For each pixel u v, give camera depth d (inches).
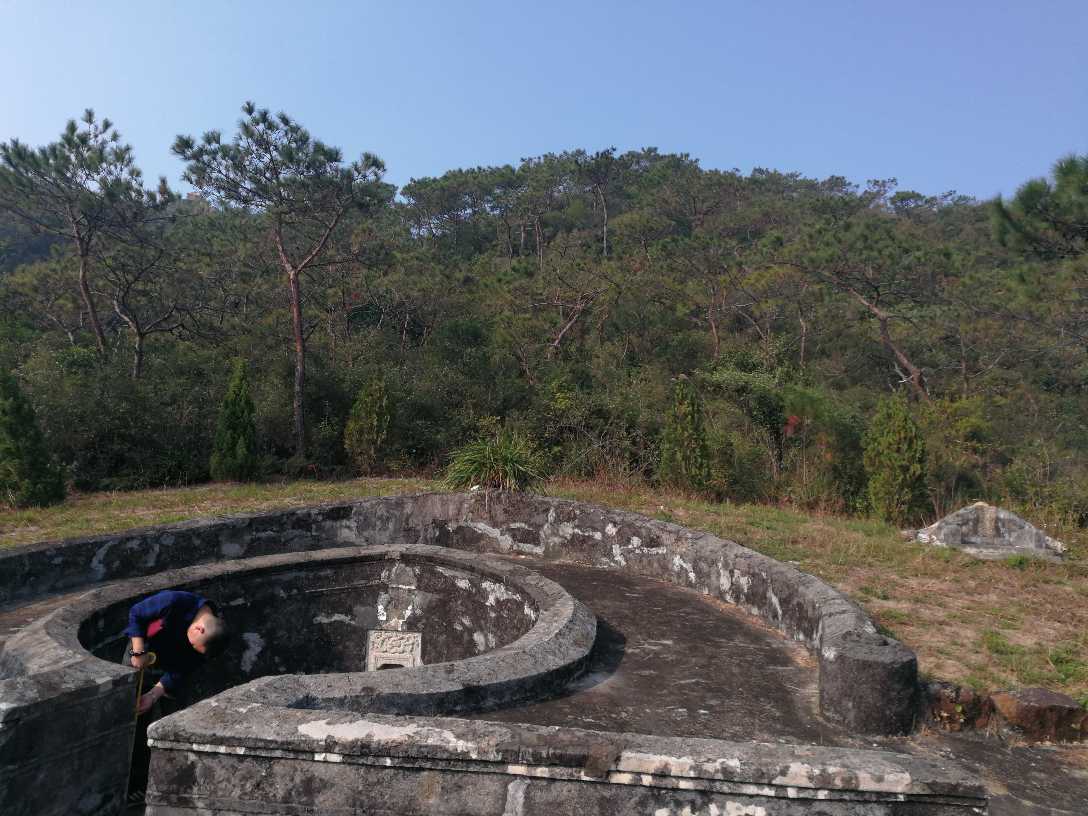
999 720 160.7
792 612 212.7
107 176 634.8
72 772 125.0
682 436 491.5
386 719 117.4
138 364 697.6
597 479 526.3
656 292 1023.0
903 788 106.7
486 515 310.3
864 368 958.4
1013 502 464.4
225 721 116.6
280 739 112.7
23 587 222.4
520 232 2253.9
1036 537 346.9
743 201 2101.4
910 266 868.0
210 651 149.3
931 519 439.2
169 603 149.6
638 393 635.5
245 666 230.2
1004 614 251.9
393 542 308.8
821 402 547.5
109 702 130.7
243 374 542.0
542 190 2116.1
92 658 141.2
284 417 613.6
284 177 594.6
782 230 1686.8
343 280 861.2
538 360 821.9
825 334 1000.9
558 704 162.9
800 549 331.3
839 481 498.0
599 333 959.6
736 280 1031.6
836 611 190.2
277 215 608.7
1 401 433.1
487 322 931.3
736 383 636.1
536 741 112.0
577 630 191.6
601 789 109.8
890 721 157.6
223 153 584.1
